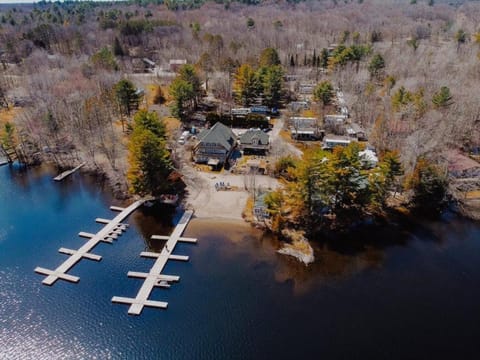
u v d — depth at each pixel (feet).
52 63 401.70
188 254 156.97
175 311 129.18
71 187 214.90
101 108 273.75
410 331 122.42
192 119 298.15
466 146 235.61
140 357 114.11
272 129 285.84
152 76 399.85
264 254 157.07
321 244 163.22
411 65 360.69
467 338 120.47
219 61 408.67
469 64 337.52
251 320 125.59
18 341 119.24
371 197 167.94
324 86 300.40
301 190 165.27
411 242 165.48
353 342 118.32
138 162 184.96
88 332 122.21
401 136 230.48
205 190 203.82
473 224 177.99
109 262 152.87
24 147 245.45
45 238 168.86
